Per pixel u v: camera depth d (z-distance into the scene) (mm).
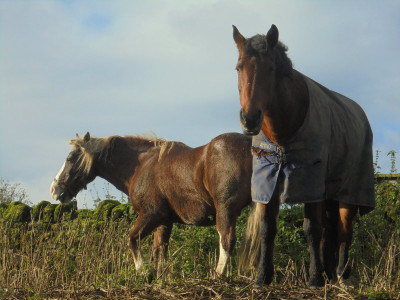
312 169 5477
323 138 5566
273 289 5512
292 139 5484
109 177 10156
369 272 8250
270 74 5223
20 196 17359
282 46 5414
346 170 6066
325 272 6309
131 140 9914
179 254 9039
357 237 8961
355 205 6859
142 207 9086
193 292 5613
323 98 5809
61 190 10578
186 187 8414
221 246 7594
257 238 7141
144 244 10211
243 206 7703
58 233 11305
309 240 5754
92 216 11805
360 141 6441
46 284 7406
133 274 7902
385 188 9656
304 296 5355
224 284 5801
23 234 11578
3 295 6797
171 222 9125
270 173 5566
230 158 7676
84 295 6195
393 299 5234
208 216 8359
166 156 8922
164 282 6195
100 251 9836
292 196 5477
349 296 5242
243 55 5242
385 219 9414
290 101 5355
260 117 5090
